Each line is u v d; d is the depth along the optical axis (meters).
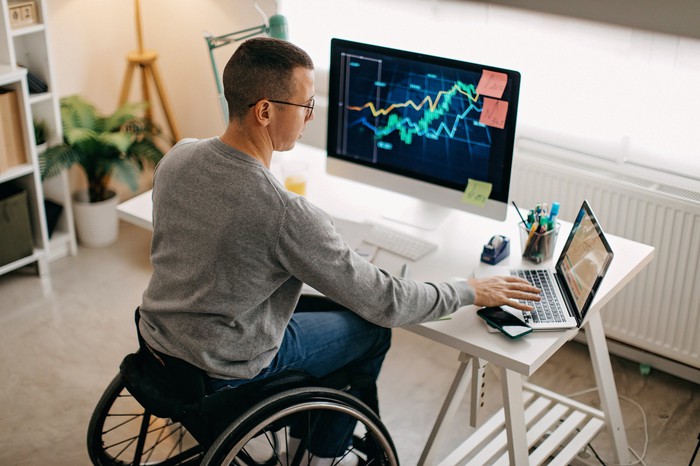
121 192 4.09
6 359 2.99
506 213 2.30
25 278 3.51
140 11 3.81
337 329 2.04
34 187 3.39
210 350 1.75
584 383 2.91
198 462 2.13
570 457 2.40
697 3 2.49
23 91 3.22
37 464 2.52
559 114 2.89
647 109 2.72
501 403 2.82
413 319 1.86
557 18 2.77
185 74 3.91
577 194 2.85
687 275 2.73
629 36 2.66
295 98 1.75
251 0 3.50
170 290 1.78
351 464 2.39
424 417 2.74
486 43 2.97
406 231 2.42
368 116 2.43
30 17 3.25
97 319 3.23
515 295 1.98
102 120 3.61
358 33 3.30
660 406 2.81
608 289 2.10
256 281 1.72
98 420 2.15
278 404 1.84
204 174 1.70
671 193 2.68
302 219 1.68
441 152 2.34
